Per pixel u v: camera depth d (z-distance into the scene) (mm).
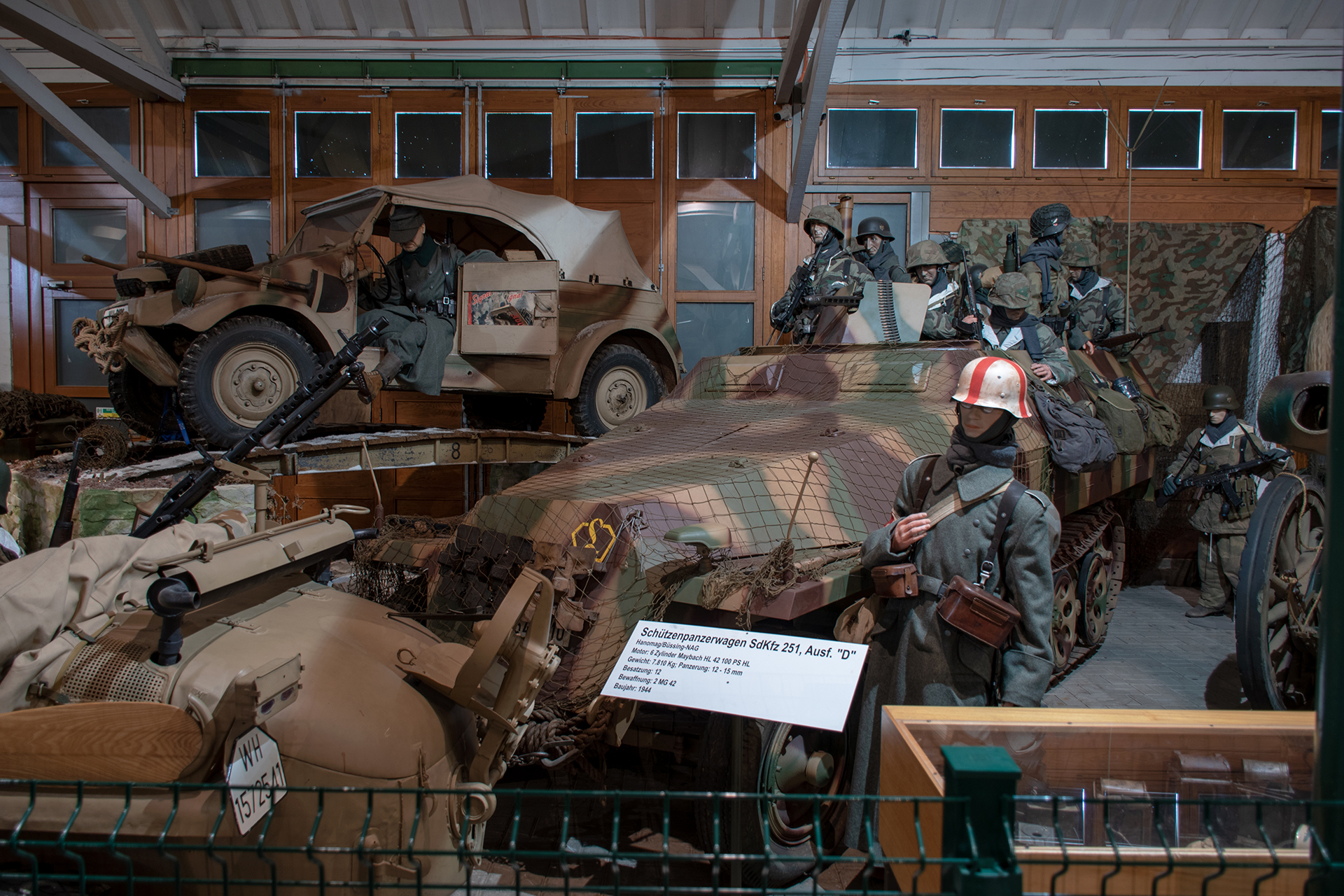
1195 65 8008
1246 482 5832
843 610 2861
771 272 8281
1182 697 4328
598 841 2918
